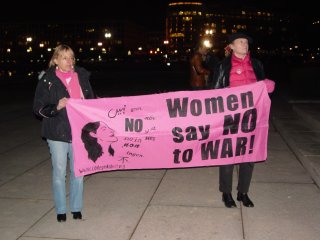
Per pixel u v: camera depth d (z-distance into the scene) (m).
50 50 124.88
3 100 16.55
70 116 4.30
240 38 4.54
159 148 4.65
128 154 4.61
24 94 19.16
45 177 6.21
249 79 4.66
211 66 9.47
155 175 6.18
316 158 6.34
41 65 72.12
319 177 5.50
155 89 21.12
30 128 10.23
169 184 5.75
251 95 4.63
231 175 4.80
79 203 4.56
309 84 19.17
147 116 4.59
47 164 6.94
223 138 4.68
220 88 4.70
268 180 5.82
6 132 9.73
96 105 4.43
